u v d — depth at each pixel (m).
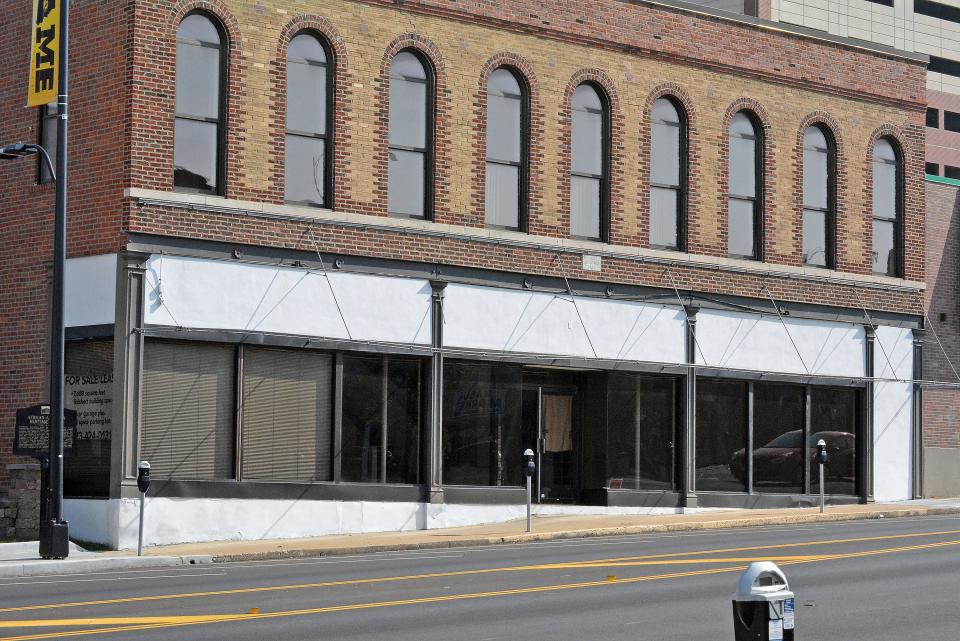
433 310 32.78
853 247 40.38
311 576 22.16
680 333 36.88
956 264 43.25
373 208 32.12
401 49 32.88
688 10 37.44
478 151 33.81
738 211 38.47
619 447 35.81
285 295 30.69
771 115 38.91
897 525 31.19
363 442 31.75
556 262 34.81
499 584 20.27
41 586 21.67
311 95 31.69
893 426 40.75
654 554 24.62
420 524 32.25
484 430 33.62
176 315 29.30
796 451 38.91
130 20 29.23
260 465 30.23
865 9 93.94
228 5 30.41
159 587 20.91
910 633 15.34
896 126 41.53
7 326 31.22
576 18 35.44
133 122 29.06
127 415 28.58
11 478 30.42
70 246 30.05
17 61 31.61
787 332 38.84
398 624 16.36
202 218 29.77
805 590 18.89
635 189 36.34
